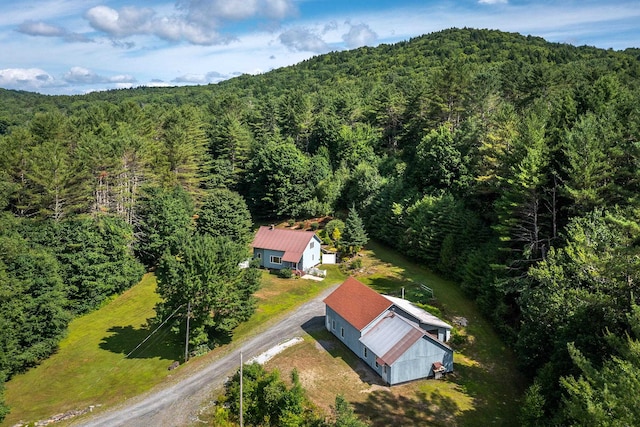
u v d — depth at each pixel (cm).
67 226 5081
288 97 10962
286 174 8062
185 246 3959
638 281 2500
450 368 3434
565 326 2750
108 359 3975
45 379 3709
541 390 2666
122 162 6256
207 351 3953
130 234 5697
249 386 3100
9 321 3772
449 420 2884
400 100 9350
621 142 3672
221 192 6869
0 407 3069
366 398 3127
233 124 9150
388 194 6562
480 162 5097
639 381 1662
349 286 4316
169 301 3847
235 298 3962
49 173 5153
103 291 5231
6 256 4091
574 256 2889
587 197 3441
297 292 5203
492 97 7169
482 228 4966
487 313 4141
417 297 4644
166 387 3434
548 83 6906
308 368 3534
